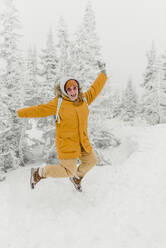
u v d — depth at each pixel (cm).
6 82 1187
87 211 388
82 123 333
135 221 349
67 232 334
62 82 317
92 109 1288
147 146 673
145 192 427
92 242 310
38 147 1688
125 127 1609
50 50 1496
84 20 1242
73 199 428
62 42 1448
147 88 2333
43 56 1505
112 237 318
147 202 395
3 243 318
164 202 388
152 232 321
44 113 321
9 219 368
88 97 351
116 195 430
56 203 415
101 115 1371
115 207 392
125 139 1369
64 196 438
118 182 480
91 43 1218
